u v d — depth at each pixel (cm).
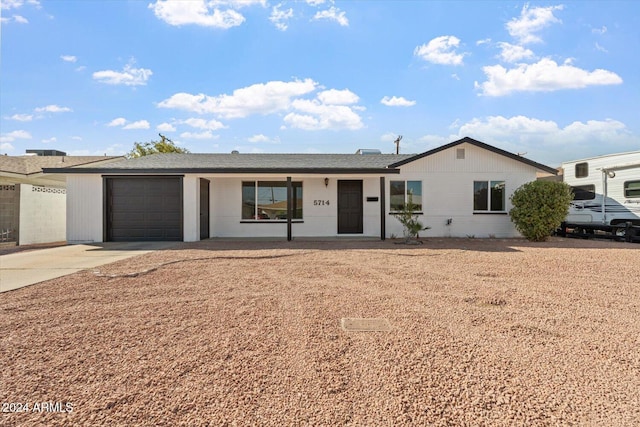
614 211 1354
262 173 1259
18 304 474
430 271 714
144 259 850
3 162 1402
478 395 251
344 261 832
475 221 1437
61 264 780
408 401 244
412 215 1327
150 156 1619
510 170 1438
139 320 412
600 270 730
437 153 1430
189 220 1266
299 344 342
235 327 389
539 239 1302
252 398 247
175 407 236
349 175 1327
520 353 323
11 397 247
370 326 393
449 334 369
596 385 266
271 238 1374
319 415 227
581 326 396
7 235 1220
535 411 232
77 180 1251
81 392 254
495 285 595
